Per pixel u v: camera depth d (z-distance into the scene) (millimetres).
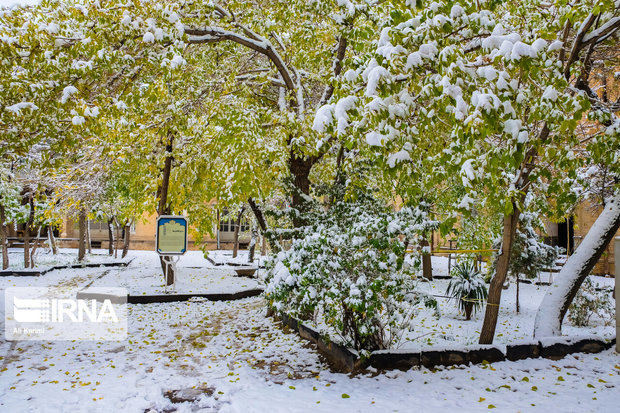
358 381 5758
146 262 23984
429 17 4801
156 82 8070
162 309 11297
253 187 8281
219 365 6613
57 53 7461
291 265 5852
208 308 11461
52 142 8445
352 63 6398
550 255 11219
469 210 6344
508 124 4594
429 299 6453
